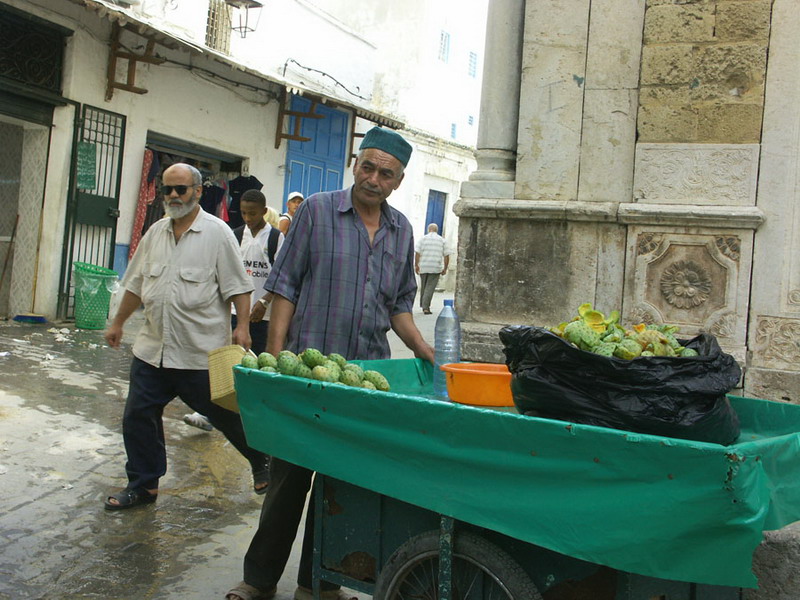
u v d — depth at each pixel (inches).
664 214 175.9
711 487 73.7
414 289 145.7
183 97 471.8
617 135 184.7
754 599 133.2
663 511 76.1
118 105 423.5
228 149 513.3
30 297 398.3
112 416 230.2
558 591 90.9
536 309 190.7
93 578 131.9
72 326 387.2
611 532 79.2
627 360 87.5
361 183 131.8
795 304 169.2
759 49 171.9
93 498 166.7
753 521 73.6
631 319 181.3
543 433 83.0
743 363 170.4
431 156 853.8
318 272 132.7
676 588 94.9
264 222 241.6
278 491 125.2
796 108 169.3
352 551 110.3
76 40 392.2
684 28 178.1
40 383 259.8
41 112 386.0
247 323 175.6
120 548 144.3
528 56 192.4
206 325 168.6
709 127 176.4
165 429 226.5
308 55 627.8
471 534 94.0
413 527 102.9
